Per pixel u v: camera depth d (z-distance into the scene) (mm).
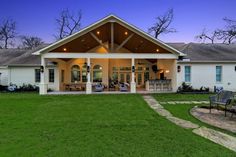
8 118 9109
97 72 24203
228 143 6211
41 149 5543
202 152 5422
